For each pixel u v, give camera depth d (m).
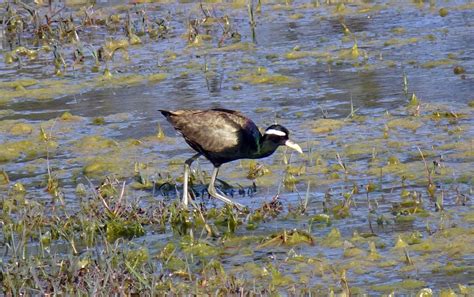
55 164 15.11
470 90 17.39
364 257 10.97
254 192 13.54
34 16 23.73
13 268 10.62
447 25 22.16
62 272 10.60
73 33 23.14
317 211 12.66
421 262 10.75
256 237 11.81
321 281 10.44
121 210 12.63
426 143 14.90
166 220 12.69
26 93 19.08
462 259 10.78
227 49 21.48
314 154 14.75
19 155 15.66
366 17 23.42
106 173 14.56
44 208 13.02
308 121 16.34
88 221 12.30
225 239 11.86
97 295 9.88
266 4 25.39
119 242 11.96
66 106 18.19
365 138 15.33
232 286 10.16
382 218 12.10
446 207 12.41
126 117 17.30
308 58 20.33
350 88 18.16
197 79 19.42
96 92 18.97
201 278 10.55
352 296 10.00
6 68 21.19
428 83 18.03
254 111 17.16
